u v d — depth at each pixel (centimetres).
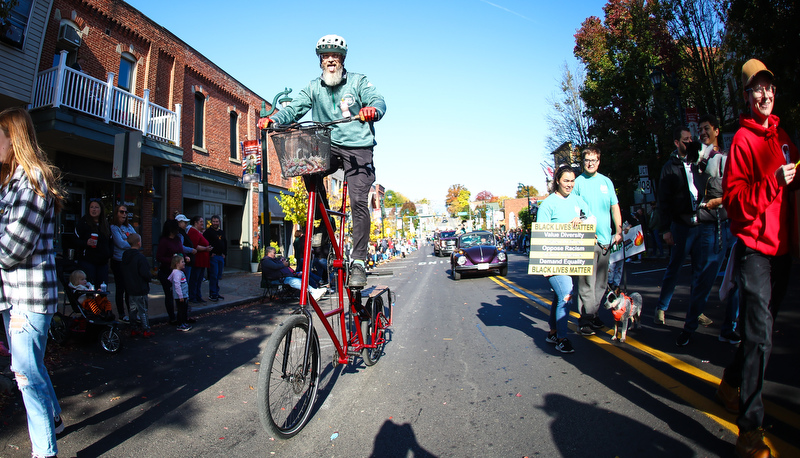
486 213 8719
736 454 238
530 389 367
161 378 443
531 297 895
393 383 404
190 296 952
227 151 1878
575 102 2794
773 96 250
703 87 1568
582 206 494
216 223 1038
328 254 393
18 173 249
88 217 682
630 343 482
